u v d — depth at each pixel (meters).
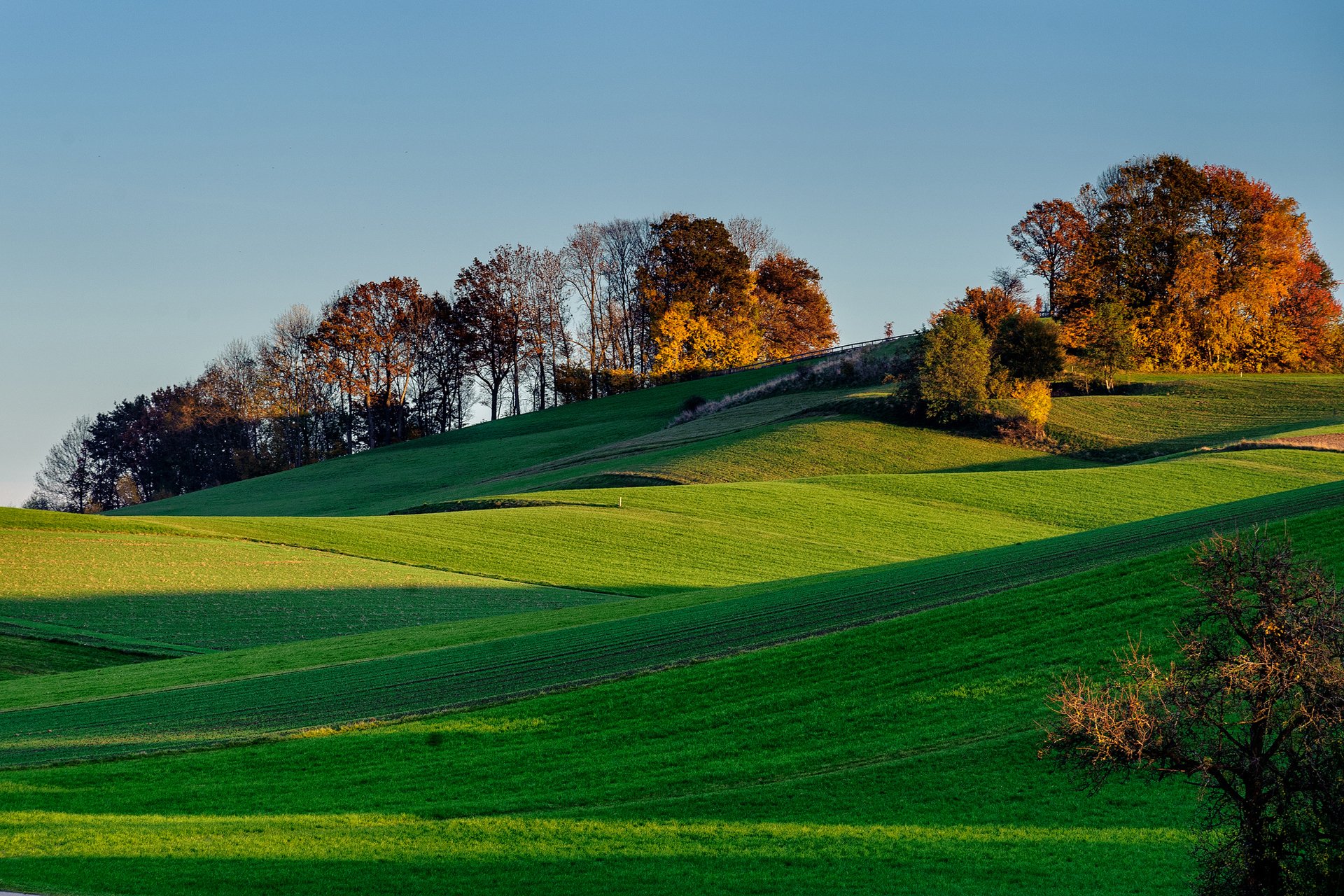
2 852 19.66
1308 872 15.03
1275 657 15.43
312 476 120.69
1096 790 17.31
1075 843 18.95
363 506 97.44
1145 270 114.00
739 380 127.81
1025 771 21.89
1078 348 105.69
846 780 22.23
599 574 55.50
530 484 88.69
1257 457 79.31
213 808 22.61
